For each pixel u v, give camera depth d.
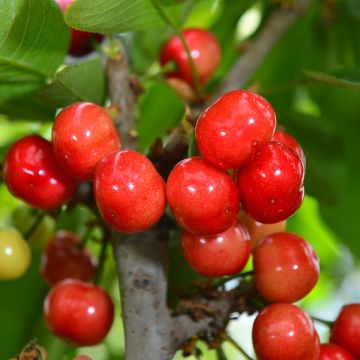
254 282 0.34
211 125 0.29
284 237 0.34
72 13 0.32
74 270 0.40
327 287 0.62
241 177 0.30
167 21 0.36
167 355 0.33
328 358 0.34
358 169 0.52
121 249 0.34
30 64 0.36
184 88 0.42
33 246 0.42
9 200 0.49
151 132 0.44
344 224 0.52
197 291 0.35
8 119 0.41
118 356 0.51
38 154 0.33
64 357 0.44
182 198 0.29
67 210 0.36
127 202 0.29
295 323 0.32
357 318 0.35
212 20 0.53
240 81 0.46
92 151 0.31
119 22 0.34
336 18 0.53
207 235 0.31
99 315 0.36
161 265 0.34
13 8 0.33
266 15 0.52
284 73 0.53
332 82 0.35
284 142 0.32
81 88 0.36
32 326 0.45
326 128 0.47
